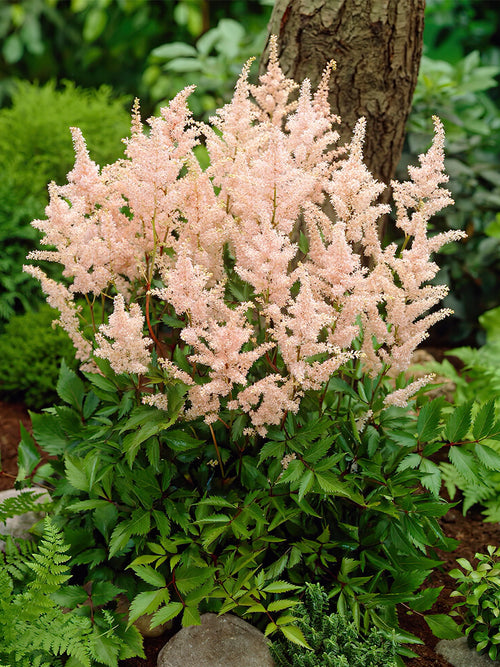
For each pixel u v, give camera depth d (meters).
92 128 5.46
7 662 2.20
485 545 3.27
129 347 2.17
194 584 2.27
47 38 8.84
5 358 4.39
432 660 2.55
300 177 2.33
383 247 4.69
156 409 2.31
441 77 5.26
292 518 2.47
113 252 2.41
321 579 2.54
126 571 2.53
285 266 2.19
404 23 2.91
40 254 2.39
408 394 2.36
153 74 7.34
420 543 2.48
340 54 2.94
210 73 5.82
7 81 8.73
